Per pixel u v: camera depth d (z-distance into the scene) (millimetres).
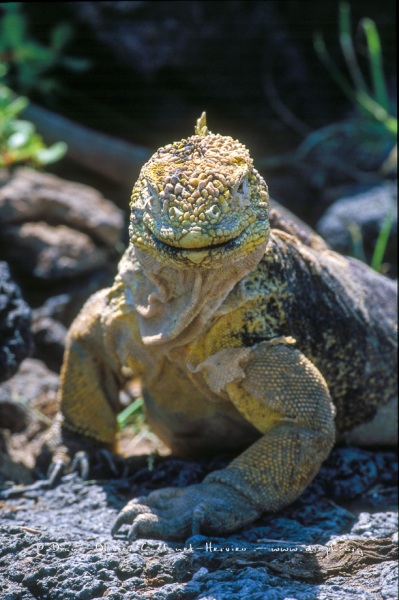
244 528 6133
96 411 7219
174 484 6852
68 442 7227
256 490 6121
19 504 6586
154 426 7367
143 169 5781
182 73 14359
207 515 5879
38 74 14250
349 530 6359
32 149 11609
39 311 10156
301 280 6719
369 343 7367
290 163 14508
